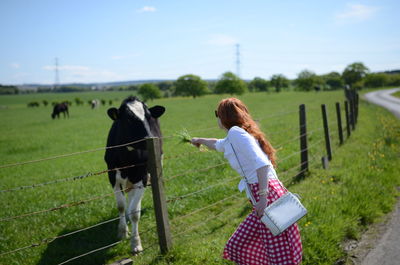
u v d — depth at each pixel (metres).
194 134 16.64
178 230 5.23
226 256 3.04
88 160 12.49
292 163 8.49
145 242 4.95
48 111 60.25
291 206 2.75
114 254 4.62
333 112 21.58
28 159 13.62
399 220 5.08
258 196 2.79
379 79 115.19
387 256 4.09
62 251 4.73
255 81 134.62
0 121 39.72
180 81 105.00
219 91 103.31
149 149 3.91
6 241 5.09
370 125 14.58
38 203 7.03
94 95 161.75
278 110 29.56
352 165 7.60
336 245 4.27
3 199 7.54
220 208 6.07
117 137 5.00
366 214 5.09
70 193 7.65
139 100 5.34
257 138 2.92
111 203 6.65
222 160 9.70
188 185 7.33
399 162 8.01
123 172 4.90
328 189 6.13
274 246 2.79
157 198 4.03
